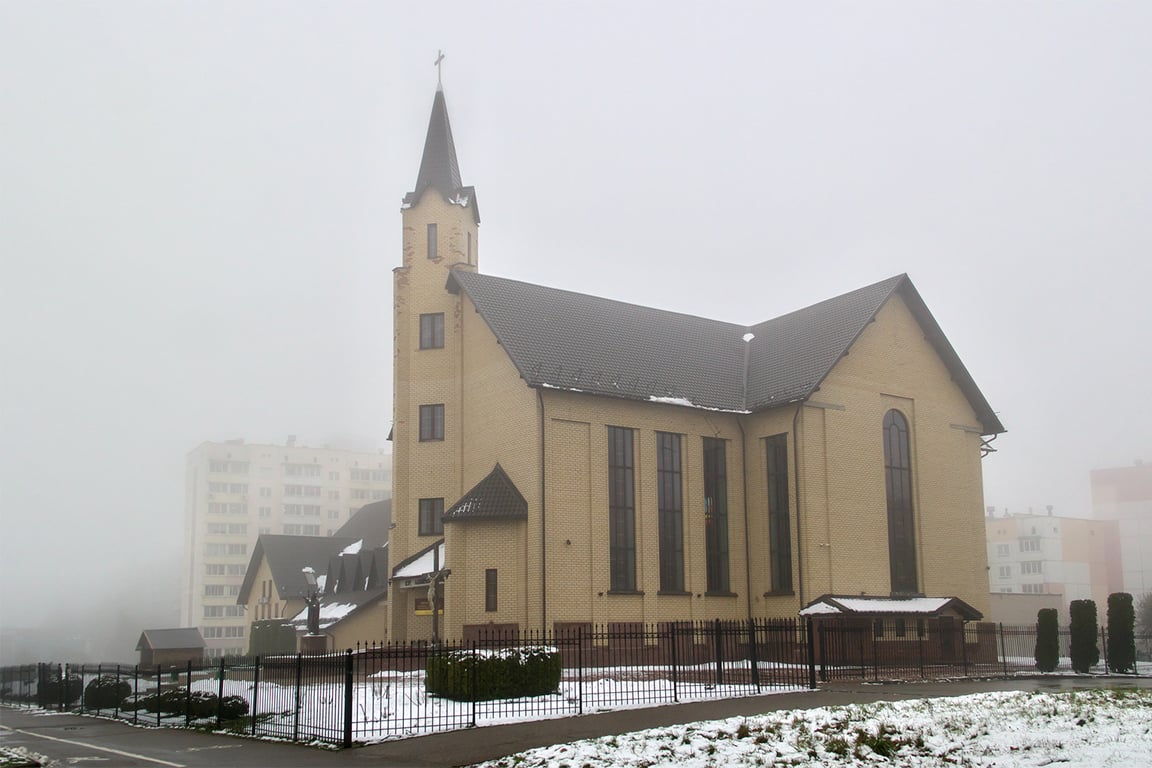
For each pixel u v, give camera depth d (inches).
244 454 5017.2
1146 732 719.1
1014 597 2251.5
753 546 1679.4
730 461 1706.4
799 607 1571.1
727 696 1010.7
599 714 882.8
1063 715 805.2
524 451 1523.1
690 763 610.2
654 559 1577.3
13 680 1911.9
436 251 1771.7
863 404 1699.1
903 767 606.5
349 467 5265.8
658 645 1438.2
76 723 1077.8
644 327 1820.9
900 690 1091.9
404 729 807.7
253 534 4943.4
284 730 846.5
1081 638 1566.2
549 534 1480.1
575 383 1549.0
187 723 970.7
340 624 2023.9
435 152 1836.9
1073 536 4594.0
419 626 1596.9
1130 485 4758.9
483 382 1641.2
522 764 625.3
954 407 1831.9
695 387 1713.8
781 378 1724.9
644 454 1605.6
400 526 1676.9
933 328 1807.3
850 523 1637.6
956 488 1795.0
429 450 1692.9
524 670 980.6
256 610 2881.4
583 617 1481.3
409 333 1748.3
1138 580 4665.4
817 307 1878.7
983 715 801.6
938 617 1610.5
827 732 707.4
